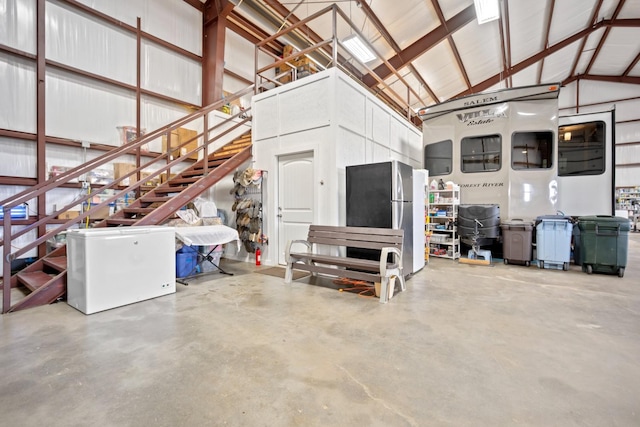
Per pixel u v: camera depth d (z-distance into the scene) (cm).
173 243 358
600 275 447
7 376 180
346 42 726
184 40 666
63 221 494
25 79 457
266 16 672
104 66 541
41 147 467
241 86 802
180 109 663
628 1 815
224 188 614
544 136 520
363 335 238
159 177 615
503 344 221
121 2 562
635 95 1260
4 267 289
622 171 1297
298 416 145
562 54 1087
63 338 233
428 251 556
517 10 748
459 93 1184
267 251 533
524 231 508
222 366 191
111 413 148
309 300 329
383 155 604
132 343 224
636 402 155
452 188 564
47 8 477
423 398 159
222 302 322
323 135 457
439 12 729
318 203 462
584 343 223
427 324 260
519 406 152
